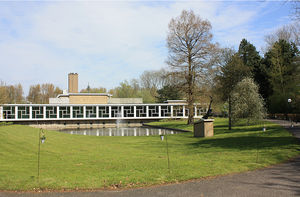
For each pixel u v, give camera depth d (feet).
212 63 128.57
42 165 40.01
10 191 24.84
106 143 75.97
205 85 129.49
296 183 24.89
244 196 21.59
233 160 37.35
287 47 170.81
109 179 28.04
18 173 33.14
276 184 24.71
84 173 32.78
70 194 23.59
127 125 210.79
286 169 30.83
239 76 103.86
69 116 203.72
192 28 132.57
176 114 213.25
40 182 27.35
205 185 25.04
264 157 38.60
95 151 57.98
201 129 84.84
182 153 50.72
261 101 100.12
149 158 44.86
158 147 63.57
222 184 25.18
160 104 220.23
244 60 196.54
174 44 133.90
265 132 76.33
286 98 153.28
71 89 238.68
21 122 196.95
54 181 27.66
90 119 206.39
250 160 36.76
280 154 40.16
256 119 98.73
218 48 127.65
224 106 179.93
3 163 42.34
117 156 49.21
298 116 119.65
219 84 114.42
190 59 132.87
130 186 25.53
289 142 52.60
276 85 163.73
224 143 61.52
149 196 22.45
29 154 53.57
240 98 97.60
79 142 77.61
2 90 136.98
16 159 47.24
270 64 173.99
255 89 100.78
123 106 215.51
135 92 322.75
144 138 90.43
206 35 132.16
